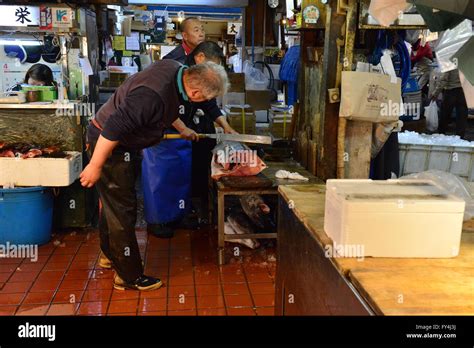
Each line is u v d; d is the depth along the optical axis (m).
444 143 4.95
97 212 4.95
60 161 3.94
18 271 3.68
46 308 3.14
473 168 4.75
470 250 1.68
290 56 5.44
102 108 3.21
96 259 3.91
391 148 4.21
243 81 5.63
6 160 3.90
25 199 3.93
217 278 3.64
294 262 2.19
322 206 2.11
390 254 1.61
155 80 2.90
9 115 4.17
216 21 10.29
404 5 2.04
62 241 4.26
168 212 4.38
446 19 1.97
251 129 4.88
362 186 1.80
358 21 3.54
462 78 1.90
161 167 4.26
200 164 5.11
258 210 4.13
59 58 4.69
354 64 3.81
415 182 1.87
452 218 1.59
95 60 5.18
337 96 3.64
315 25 4.00
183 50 4.41
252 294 3.39
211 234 4.53
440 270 1.53
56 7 4.17
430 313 1.27
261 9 7.45
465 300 1.34
